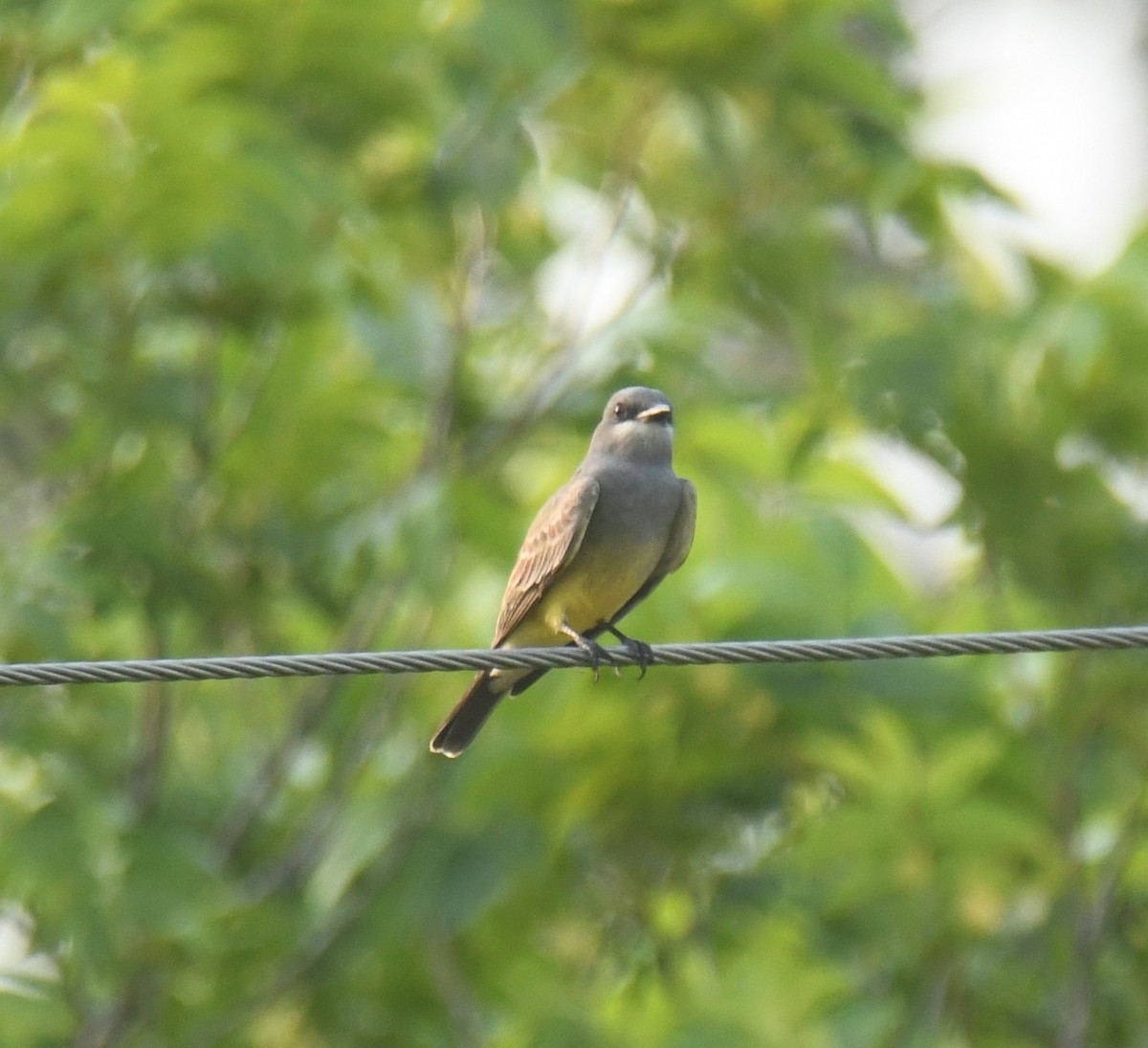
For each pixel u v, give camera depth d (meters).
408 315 15.07
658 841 14.36
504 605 11.86
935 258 16.08
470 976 14.66
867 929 13.45
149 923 12.86
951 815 13.09
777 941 14.52
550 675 14.62
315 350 14.47
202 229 12.74
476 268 15.05
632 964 14.52
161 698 14.59
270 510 14.45
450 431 15.05
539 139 15.29
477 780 14.34
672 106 15.13
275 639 14.73
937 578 19.83
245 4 12.97
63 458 13.83
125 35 13.34
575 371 15.10
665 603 14.27
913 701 13.72
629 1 13.96
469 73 13.88
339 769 14.77
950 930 13.34
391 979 14.45
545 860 14.17
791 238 15.25
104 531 13.22
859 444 15.38
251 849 15.17
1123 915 13.88
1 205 12.65
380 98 13.65
